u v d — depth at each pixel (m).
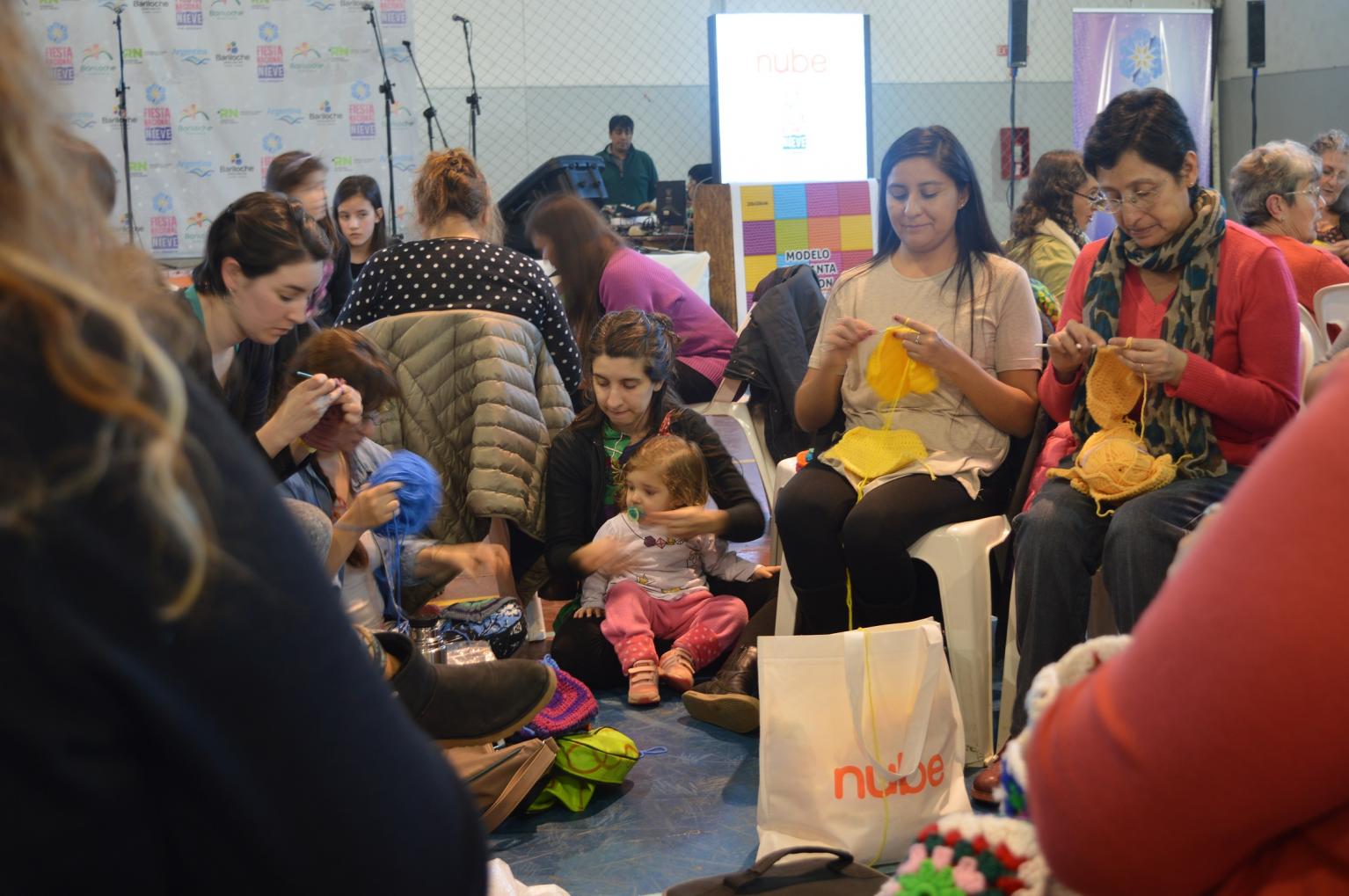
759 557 4.09
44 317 0.44
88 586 0.43
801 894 1.63
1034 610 2.30
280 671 0.48
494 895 1.59
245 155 8.04
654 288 3.85
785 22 6.54
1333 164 4.53
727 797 2.32
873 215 5.36
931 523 2.49
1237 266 2.33
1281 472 0.57
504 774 2.16
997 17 9.53
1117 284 2.45
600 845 2.14
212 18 7.86
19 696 0.42
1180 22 8.67
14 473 0.42
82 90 7.74
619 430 3.08
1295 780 0.56
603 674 2.98
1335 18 8.67
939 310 2.69
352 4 8.04
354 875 0.50
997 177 9.65
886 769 2.00
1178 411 2.33
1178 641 0.59
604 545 2.79
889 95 9.43
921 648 2.06
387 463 2.47
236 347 2.41
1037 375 2.66
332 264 4.12
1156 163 2.30
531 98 8.95
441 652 2.52
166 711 0.45
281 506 0.52
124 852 0.45
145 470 0.45
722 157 6.60
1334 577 0.54
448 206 3.27
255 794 0.47
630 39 9.03
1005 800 0.95
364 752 0.51
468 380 3.01
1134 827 0.61
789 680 2.04
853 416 2.78
